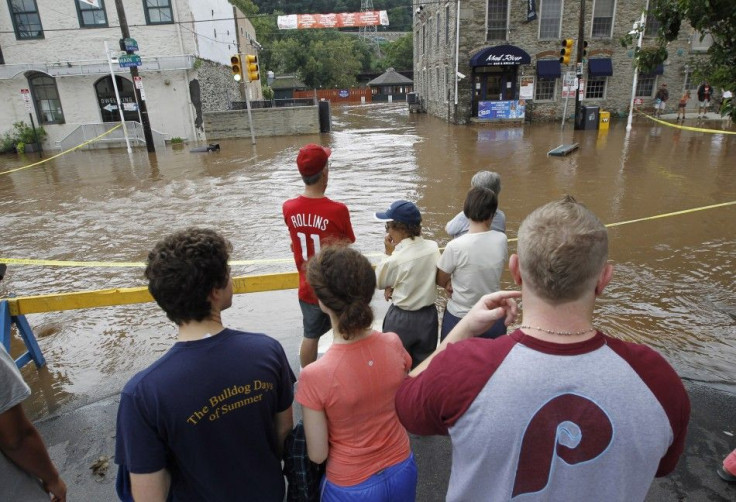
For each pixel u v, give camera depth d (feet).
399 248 9.50
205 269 4.65
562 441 3.34
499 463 3.48
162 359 4.71
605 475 3.37
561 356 3.45
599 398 3.34
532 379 3.40
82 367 13.03
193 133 74.49
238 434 4.91
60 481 5.56
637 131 64.18
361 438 5.53
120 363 13.20
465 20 74.64
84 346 14.20
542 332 3.57
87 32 70.08
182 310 4.68
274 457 5.46
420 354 9.88
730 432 9.37
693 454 8.84
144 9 69.51
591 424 3.32
